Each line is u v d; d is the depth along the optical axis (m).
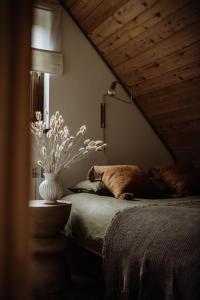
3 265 0.43
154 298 1.47
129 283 1.64
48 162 2.40
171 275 1.38
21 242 0.44
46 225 2.20
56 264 2.25
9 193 0.44
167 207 1.94
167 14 2.58
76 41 3.32
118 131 3.58
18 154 0.44
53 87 3.17
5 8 0.43
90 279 2.53
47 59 3.10
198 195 3.00
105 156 3.46
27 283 0.44
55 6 3.17
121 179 2.69
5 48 0.44
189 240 1.41
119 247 1.80
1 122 0.43
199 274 1.27
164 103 3.44
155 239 1.57
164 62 3.01
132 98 3.70
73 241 2.50
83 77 3.36
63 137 2.56
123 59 3.33
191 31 2.57
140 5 2.66
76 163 3.26
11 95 0.44
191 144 3.65
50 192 2.33
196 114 3.25
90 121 3.38
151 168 3.38
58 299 2.12
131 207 2.02
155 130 3.87
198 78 2.89
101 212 2.17
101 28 3.17
